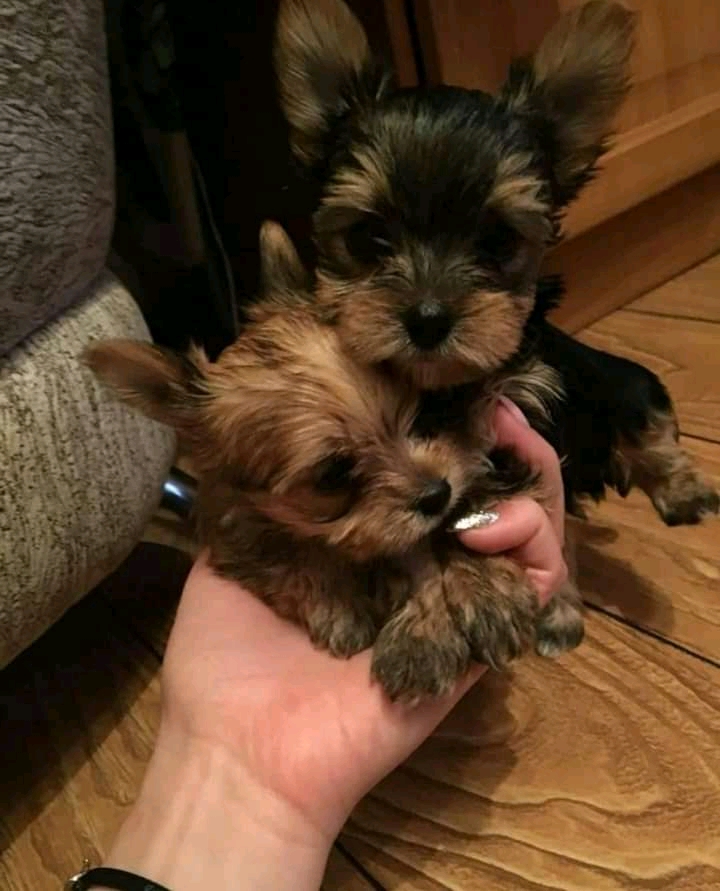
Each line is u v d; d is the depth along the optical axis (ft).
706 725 0.83
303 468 0.65
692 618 0.94
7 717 1.01
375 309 0.71
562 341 0.92
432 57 1.12
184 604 0.80
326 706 0.69
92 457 0.84
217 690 0.72
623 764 0.81
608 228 1.43
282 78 0.88
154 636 1.07
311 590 0.73
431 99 0.84
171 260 1.47
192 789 0.68
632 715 0.85
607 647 0.92
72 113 0.76
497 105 0.85
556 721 0.86
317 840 0.66
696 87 1.40
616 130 1.05
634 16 0.86
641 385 0.98
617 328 1.44
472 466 0.69
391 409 0.66
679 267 1.56
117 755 0.94
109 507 0.87
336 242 0.83
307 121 0.89
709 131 1.43
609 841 0.76
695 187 1.51
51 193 0.74
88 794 0.90
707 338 1.36
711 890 0.71
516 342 0.76
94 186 0.81
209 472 0.72
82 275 0.85
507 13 1.15
